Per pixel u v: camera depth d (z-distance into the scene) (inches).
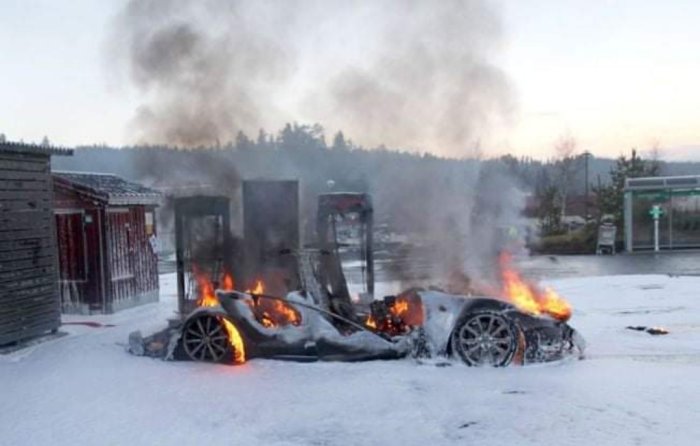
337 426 197.0
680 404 209.9
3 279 321.4
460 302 276.8
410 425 196.9
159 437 188.4
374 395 226.5
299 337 282.8
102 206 451.2
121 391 235.1
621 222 1037.2
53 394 232.2
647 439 180.4
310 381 246.1
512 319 271.3
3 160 325.7
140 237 503.2
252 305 293.7
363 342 279.7
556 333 277.7
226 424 199.3
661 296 474.9
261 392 232.4
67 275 454.9
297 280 321.1
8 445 184.7
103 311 449.7
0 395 233.1
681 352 288.8
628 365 263.7
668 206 952.3
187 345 288.5
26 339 337.4
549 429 190.1
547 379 243.1
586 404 211.8
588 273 687.7
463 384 239.0
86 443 184.4
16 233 332.8
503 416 202.2
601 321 373.7
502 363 267.6
